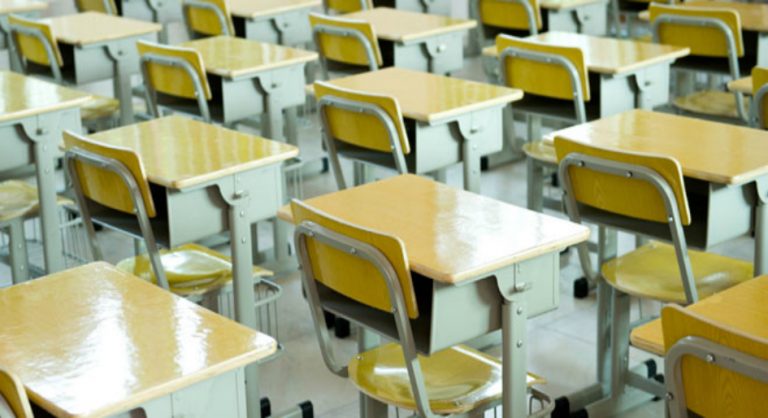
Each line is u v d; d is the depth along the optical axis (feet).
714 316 8.83
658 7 20.17
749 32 21.91
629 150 12.41
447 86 16.19
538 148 17.24
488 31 23.76
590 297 16.71
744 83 16.08
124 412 7.98
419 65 21.21
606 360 13.50
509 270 10.07
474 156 15.52
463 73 29.45
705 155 12.35
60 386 7.93
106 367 8.16
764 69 15.47
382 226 10.69
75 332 8.77
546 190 20.62
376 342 12.16
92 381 7.98
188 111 18.88
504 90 15.89
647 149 12.67
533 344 15.29
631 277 12.63
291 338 15.56
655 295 12.17
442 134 15.24
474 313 10.14
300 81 18.79
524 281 10.21
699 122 13.71
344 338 15.51
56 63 20.43
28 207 15.40
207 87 17.66
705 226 12.93
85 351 8.43
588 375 14.39
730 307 8.97
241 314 13.21
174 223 12.48
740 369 7.73
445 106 15.10
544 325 15.85
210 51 19.21
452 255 9.92
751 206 12.30
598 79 18.25
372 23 21.71
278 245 17.63
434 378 10.68
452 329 10.05
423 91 15.93
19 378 7.85
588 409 13.17
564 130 13.62
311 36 24.31
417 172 15.17
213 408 8.29
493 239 10.28
